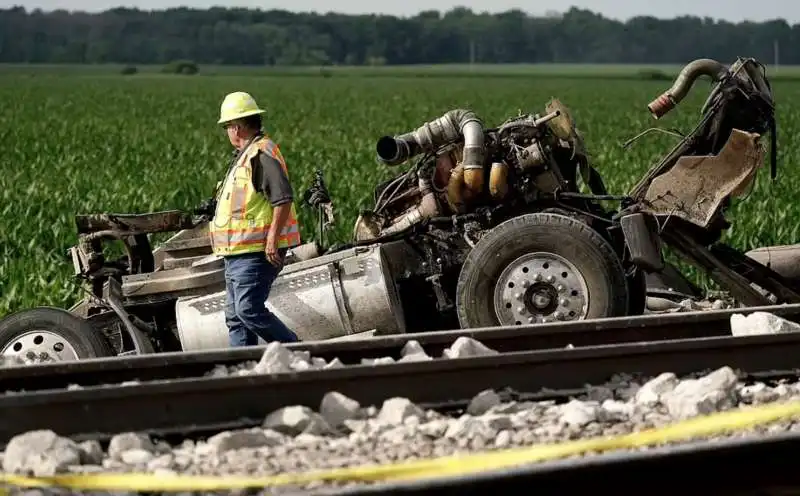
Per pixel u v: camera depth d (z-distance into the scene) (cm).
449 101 18700
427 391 1698
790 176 6250
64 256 4006
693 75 2397
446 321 2436
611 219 2430
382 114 15275
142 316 2398
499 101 18612
